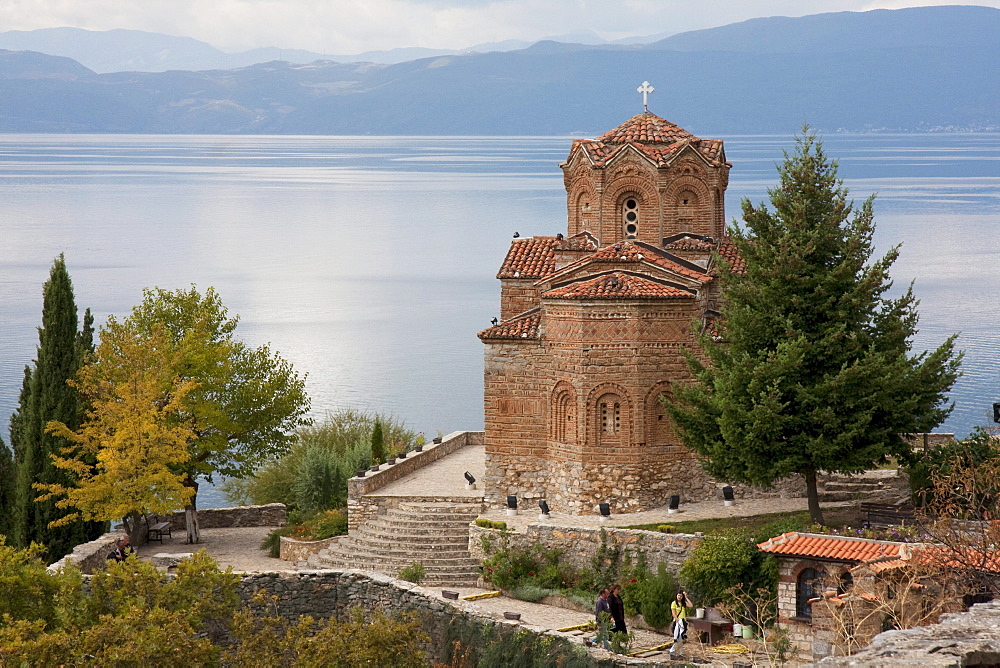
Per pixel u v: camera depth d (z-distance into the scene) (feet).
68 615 117.08
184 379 194.49
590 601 150.10
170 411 185.06
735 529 150.30
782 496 176.76
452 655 135.85
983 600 117.60
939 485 130.93
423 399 370.32
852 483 173.17
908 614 119.24
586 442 174.81
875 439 147.23
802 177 155.33
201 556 122.52
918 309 484.33
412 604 143.02
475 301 583.17
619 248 184.44
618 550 154.81
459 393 378.94
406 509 180.75
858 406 148.05
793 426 148.05
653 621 143.95
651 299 172.76
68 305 187.83
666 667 121.49
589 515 173.68
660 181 188.96
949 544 113.80
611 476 174.29
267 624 120.78
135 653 102.53
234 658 115.03
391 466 196.24
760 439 148.05
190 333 195.72
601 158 193.16
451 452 226.99
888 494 170.60
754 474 149.38
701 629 137.90
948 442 164.14
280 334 489.67
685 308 175.01
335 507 203.72
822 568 130.93
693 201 192.34
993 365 374.02
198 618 115.14
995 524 115.75
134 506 177.78
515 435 182.80
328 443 245.65
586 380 173.99
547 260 204.13
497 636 132.98
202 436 198.18
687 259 189.06
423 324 519.19
